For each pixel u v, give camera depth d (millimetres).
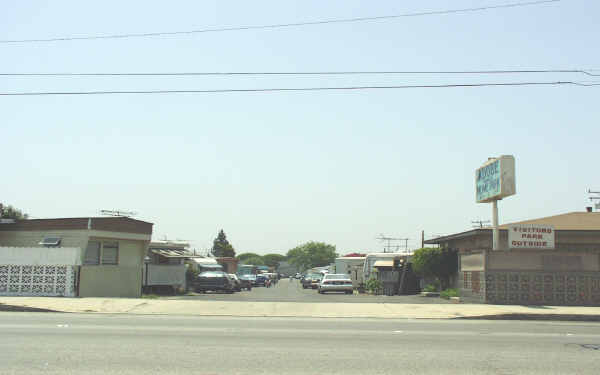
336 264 55531
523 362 9672
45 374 8297
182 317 16953
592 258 22516
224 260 68812
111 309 19062
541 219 29547
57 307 18969
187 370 8688
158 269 34562
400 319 17469
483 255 22953
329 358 9789
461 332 13672
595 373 8844
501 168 22531
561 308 20328
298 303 21141
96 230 26344
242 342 11445
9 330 12797
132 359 9461
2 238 28297
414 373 8711
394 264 41219
